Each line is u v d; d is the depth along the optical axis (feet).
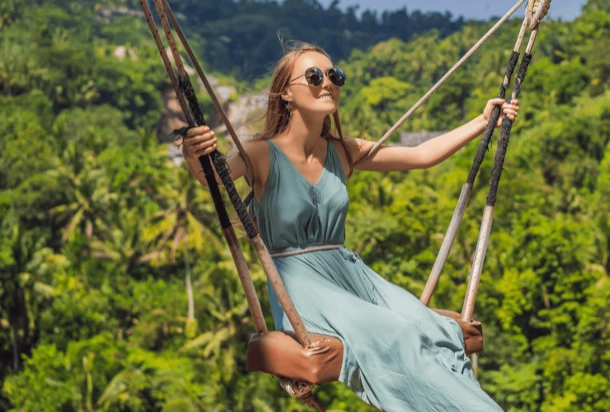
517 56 15.46
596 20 454.40
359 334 13.21
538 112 369.91
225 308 168.96
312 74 14.19
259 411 146.30
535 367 153.28
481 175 221.87
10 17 630.74
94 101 525.75
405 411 12.71
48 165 299.99
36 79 488.44
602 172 278.26
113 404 161.38
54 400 160.25
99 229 250.57
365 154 15.75
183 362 171.53
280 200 14.42
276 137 14.73
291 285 14.17
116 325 203.51
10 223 261.65
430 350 13.20
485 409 12.31
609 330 153.58
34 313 191.93
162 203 270.67
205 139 12.75
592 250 186.70
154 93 552.82
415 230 180.86
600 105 341.82
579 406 150.00
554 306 165.99
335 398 140.97
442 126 506.89
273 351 13.33
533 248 166.40
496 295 162.40
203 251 212.43
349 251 14.82
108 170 280.31
